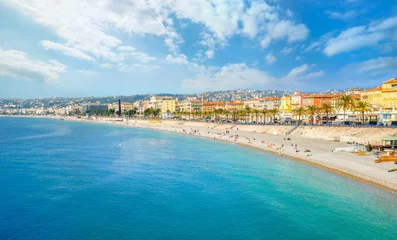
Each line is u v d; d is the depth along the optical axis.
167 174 58.94
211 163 70.19
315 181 51.16
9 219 36.59
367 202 40.00
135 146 104.75
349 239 31.02
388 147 71.31
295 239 31.33
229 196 44.75
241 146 102.12
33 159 77.06
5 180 54.28
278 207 39.94
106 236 32.25
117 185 51.00
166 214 38.09
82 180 54.34
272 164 67.44
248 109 183.50
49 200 43.34
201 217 37.12
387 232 32.09
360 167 55.91
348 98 113.62
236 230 33.56
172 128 195.50
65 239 31.64
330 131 104.31
